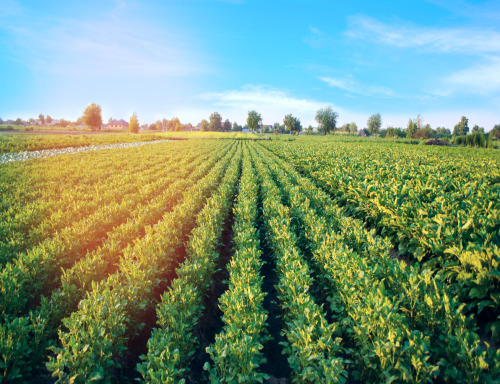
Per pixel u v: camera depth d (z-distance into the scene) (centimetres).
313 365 381
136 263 599
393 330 393
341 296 506
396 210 845
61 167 2033
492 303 509
